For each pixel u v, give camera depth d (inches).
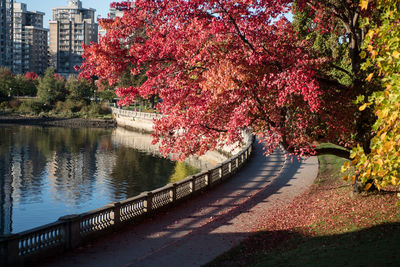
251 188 962.7
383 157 274.5
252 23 594.2
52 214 1293.1
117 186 1689.2
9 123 4522.6
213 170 984.3
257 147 1768.0
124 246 561.6
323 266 387.2
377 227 504.1
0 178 1822.1
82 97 5605.3
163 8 647.1
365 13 600.1
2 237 453.4
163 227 656.4
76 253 532.7
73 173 1962.4
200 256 510.9
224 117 671.1
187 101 658.8
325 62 620.7
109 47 641.0
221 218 700.0
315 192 857.5
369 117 596.1
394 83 284.7
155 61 673.6
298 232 568.4
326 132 631.8
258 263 445.1
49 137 3464.6
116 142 3272.6
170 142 709.9
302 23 1085.1
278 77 542.3
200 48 619.2
